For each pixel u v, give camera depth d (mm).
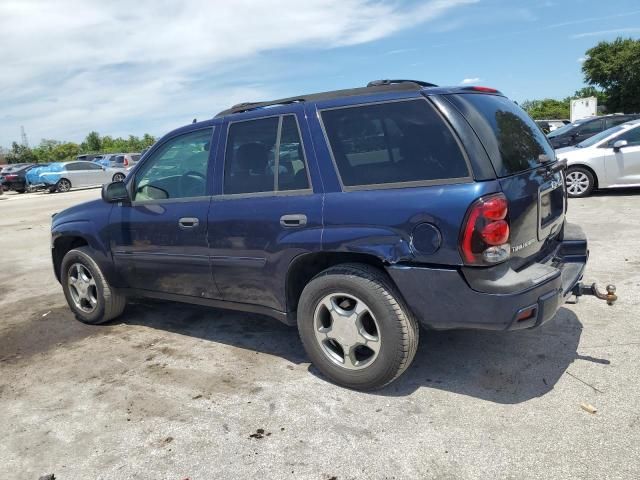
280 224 3555
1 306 6055
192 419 3297
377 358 3307
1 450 3115
